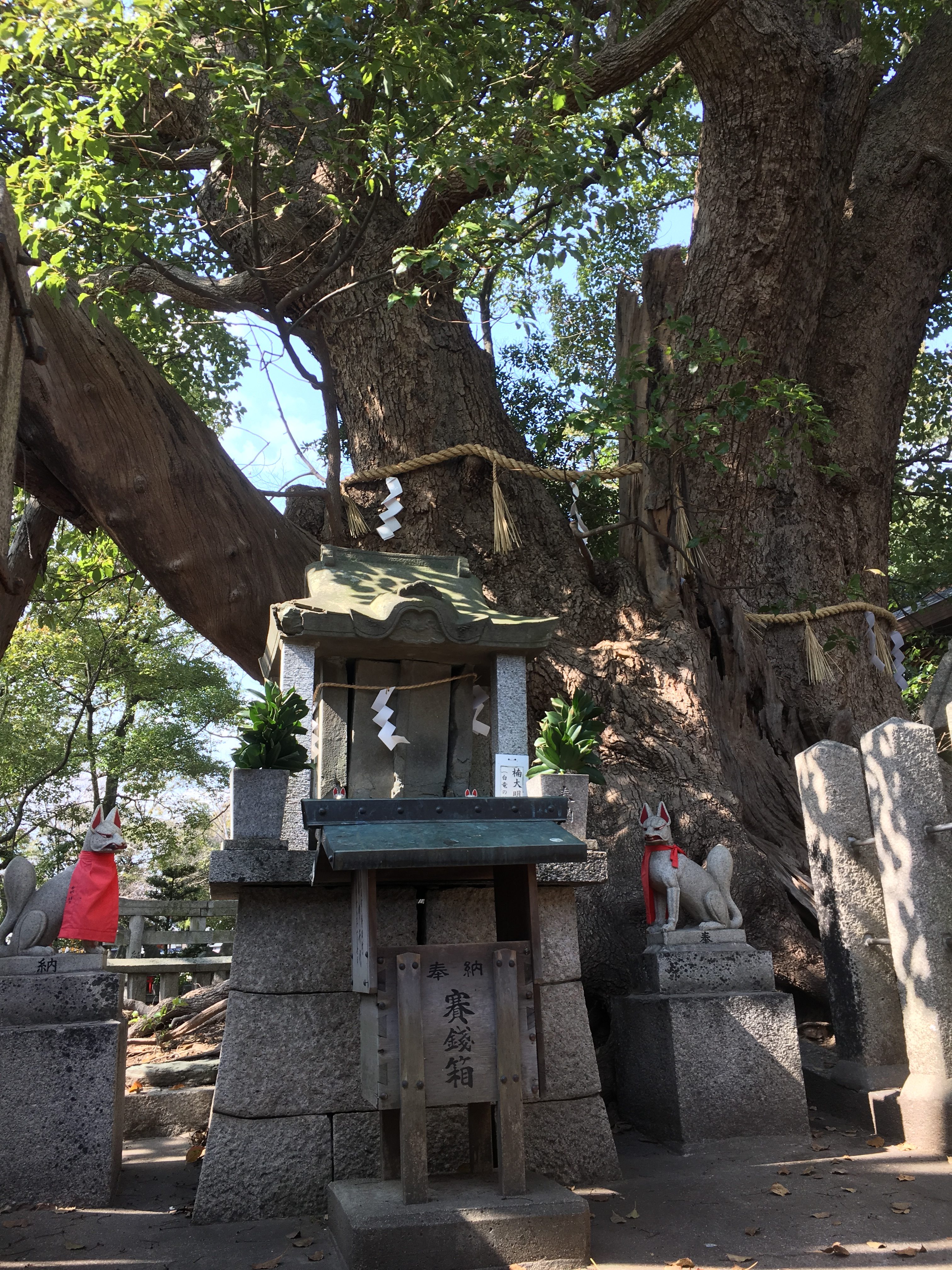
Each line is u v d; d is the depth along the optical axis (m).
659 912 6.00
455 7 7.78
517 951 3.83
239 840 4.80
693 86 13.24
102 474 8.14
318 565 6.33
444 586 6.33
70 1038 4.50
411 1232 3.38
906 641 15.23
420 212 9.28
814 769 6.00
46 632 18.12
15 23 6.43
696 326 10.34
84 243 8.45
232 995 4.55
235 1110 4.35
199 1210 4.16
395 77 7.51
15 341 4.54
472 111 8.00
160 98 10.23
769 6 9.76
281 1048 4.50
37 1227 4.04
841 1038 5.68
